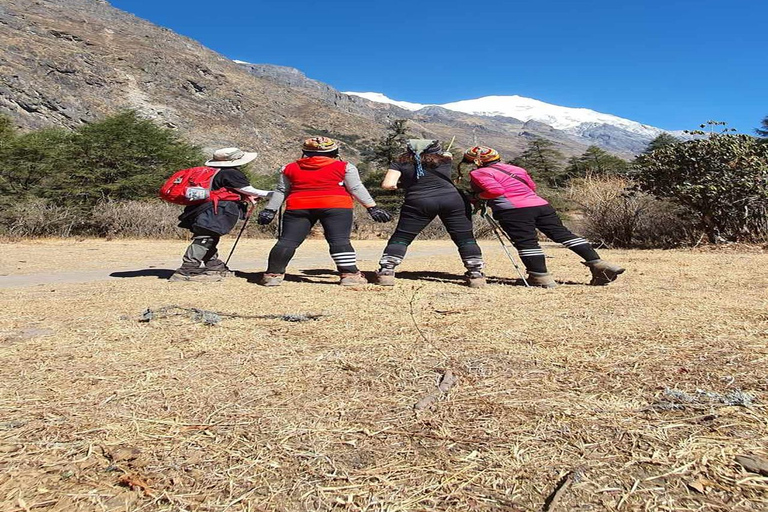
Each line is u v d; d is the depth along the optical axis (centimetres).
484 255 970
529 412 203
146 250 1073
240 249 1120
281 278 558
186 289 520
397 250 559
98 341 310
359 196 571
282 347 296
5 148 1916
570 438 180
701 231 1138
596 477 155
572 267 739
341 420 197
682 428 186
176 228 1577
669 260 805
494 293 490
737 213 1080
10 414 202
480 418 198
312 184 560
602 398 216
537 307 409
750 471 157
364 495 148
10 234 1432
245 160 618
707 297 439
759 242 1059
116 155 2011
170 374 250
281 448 175
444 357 274
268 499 147
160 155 2239
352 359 272
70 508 142
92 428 190
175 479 156
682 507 141
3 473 159
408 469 162
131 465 164
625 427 188
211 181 598
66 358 276
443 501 145
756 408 201
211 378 244
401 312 394
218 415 202
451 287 538
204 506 143
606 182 1440
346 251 563
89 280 599
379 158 4175
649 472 158
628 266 717
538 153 7038
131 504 144
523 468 161
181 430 188
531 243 541
